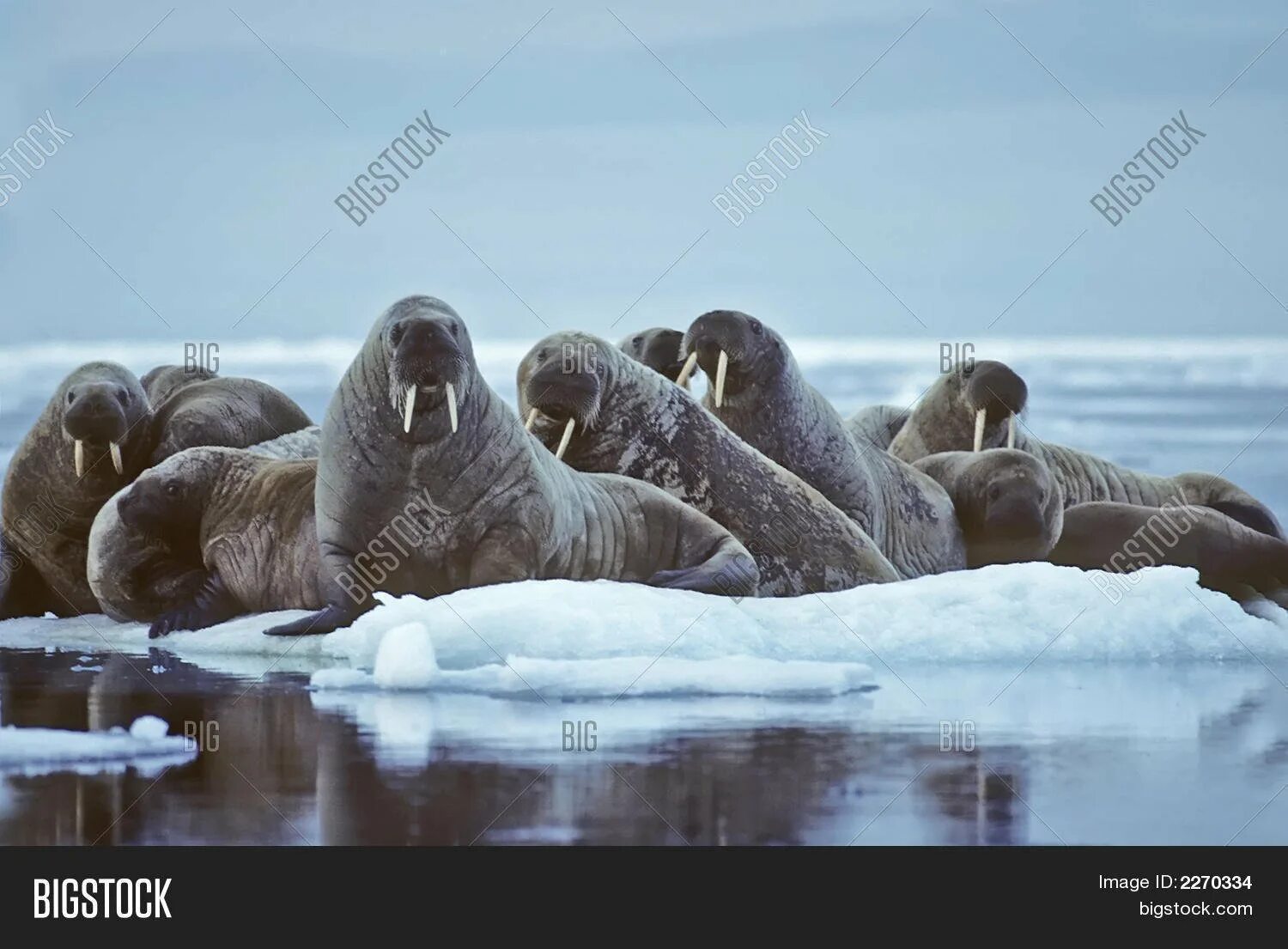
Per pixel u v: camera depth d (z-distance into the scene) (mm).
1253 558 22688
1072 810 11133
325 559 18172
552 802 11141
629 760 12258
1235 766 12359
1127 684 16109
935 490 23312
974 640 17469
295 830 10555
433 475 17797
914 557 22672
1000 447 25891
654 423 20375
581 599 16500
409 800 11148
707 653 16125
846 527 20734
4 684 15711
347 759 12273
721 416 21938
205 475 19797
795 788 11562
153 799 11234
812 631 17281
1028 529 22594
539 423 20344
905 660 17203
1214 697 15422
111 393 20953
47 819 10773
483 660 16016
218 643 18062
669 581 18234
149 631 19000
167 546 19781
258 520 19406
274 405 23266
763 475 20641
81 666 17000
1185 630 18188
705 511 20312
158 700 14812
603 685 15039
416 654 15453
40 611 21625
